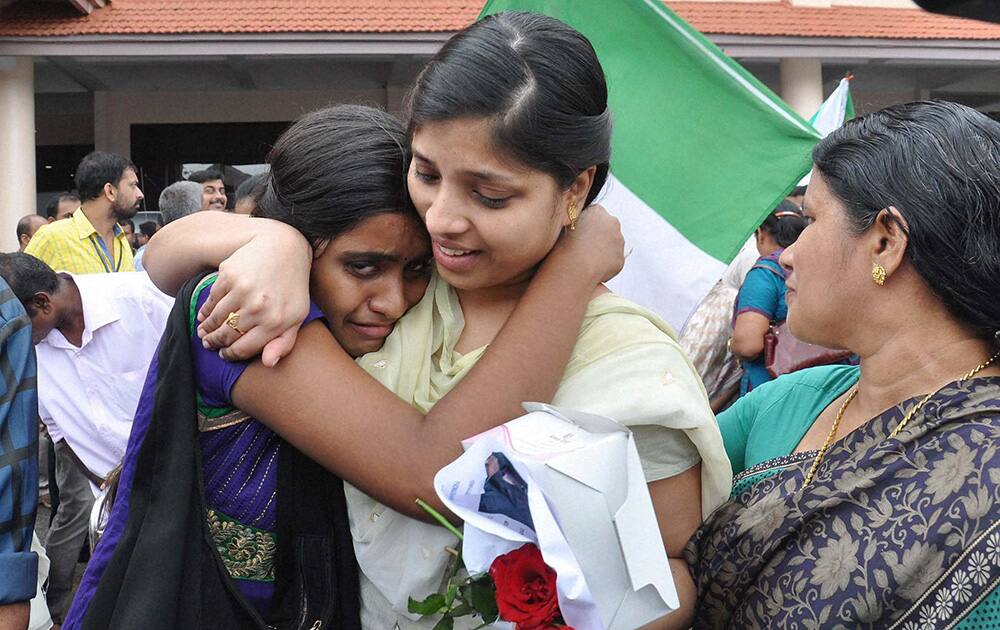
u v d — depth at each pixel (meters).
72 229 5.86
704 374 4.06
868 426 1.37
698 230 2.55
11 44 9.39
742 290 3.88
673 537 1.43
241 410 1.44
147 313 3.61
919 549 1.25
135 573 1.37
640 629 1.36
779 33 10.03
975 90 11.85
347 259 1.43
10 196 9.68
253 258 1.36
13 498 1.80
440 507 1.36
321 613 1.45
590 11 2.51
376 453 1.36
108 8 9.82
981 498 1.24
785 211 4.12
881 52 10.21
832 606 1.29
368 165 1.40
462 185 1.31
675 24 2.48
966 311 1.32
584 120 1.32
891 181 1.32
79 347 3.56
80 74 10.80
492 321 1.49
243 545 1.46
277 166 1.45
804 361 3.22
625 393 1.35
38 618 2.56
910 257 1.32
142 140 11.66
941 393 1.33
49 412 3.61
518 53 1.29
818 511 1.33
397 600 1.42
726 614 1.40
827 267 1.38
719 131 2.54
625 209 2.54
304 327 1.41
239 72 10.73
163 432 1.42
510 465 1.20
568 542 1.14
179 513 1.39
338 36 9.62
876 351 1.39
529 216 1.32
